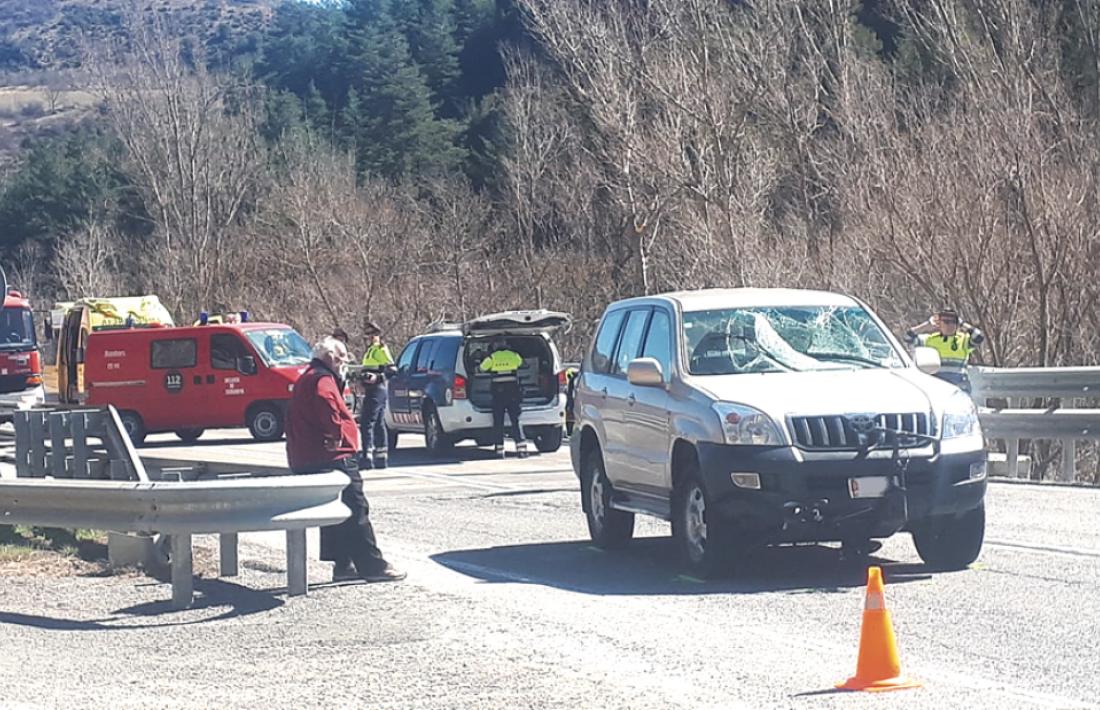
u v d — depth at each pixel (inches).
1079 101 1370.6
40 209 3152.1
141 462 556.1
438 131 2834.6
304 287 2090.3
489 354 940.6
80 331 1407.5
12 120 6855.3
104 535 541.3
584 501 526.3
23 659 346.0
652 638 348.8
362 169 2780.5
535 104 2265.0
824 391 424.8
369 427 863.1
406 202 2353.6
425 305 2044.8
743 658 324.2
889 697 285.7
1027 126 1104.8
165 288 2343.8
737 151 1581.0
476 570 467.2
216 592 429.4
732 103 1590.8
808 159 1599.4
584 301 2017.7
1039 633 344.2
